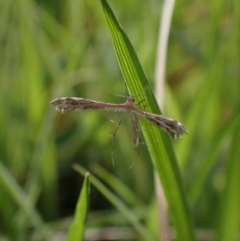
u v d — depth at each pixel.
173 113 0.24
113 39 0.17
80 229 0.18
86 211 0.18
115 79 0.26
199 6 0.30
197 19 0.29
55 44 0.30
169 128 0.17
